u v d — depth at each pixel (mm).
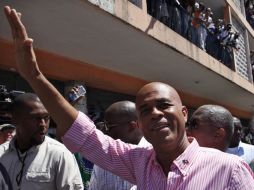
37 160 2439
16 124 2506
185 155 1542
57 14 5527
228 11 13180
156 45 7465
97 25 6094
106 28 6266
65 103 1710
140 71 9359
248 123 18828
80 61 7918
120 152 1755
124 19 6039
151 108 1584
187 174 1506
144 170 1641
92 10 5449
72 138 1720
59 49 7148
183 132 1596
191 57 8703
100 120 8766
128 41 7047
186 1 9406
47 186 2400
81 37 6602
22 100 2479
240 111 17531
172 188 1508
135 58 8227
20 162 2447
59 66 7406
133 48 7508
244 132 13453
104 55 7793
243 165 1509
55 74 7352
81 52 7453
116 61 8320
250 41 16750
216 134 2363
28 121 2455
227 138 2406
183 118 1616
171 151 1570
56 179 2422
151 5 7723
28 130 2463
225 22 13141
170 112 1563
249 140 13375
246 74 14516
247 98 14859
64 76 7578
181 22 8781
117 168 1752
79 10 5430
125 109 2678
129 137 2664
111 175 2471
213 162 1507
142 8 6797
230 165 1484
